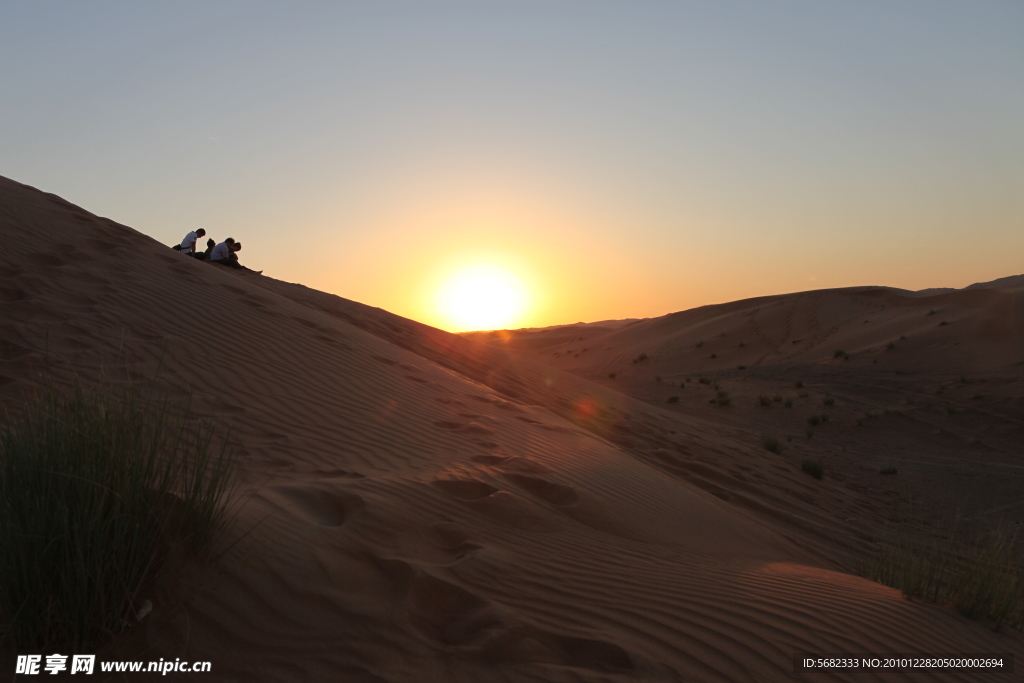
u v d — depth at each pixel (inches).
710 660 121.9
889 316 2117.4
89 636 101.3
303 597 121.1
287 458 225.0
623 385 1446.9
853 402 1139.3
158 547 116.6
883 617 161.0
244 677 101.0
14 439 121.2
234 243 810.2
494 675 107.3
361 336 478.0
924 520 441.1
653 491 271.7
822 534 328.8
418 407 329.1
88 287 363.6
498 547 162.7
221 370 307.4
